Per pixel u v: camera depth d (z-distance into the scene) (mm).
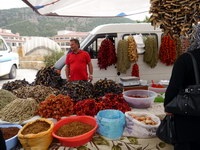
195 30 1477
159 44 5078
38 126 1771
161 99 2498
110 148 1755
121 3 4516
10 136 1742
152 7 1900
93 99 2244
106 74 4953
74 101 2254
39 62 11883
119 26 4934
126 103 2281
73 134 1735
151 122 1869
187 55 1401
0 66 8281
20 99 2168
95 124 1858
